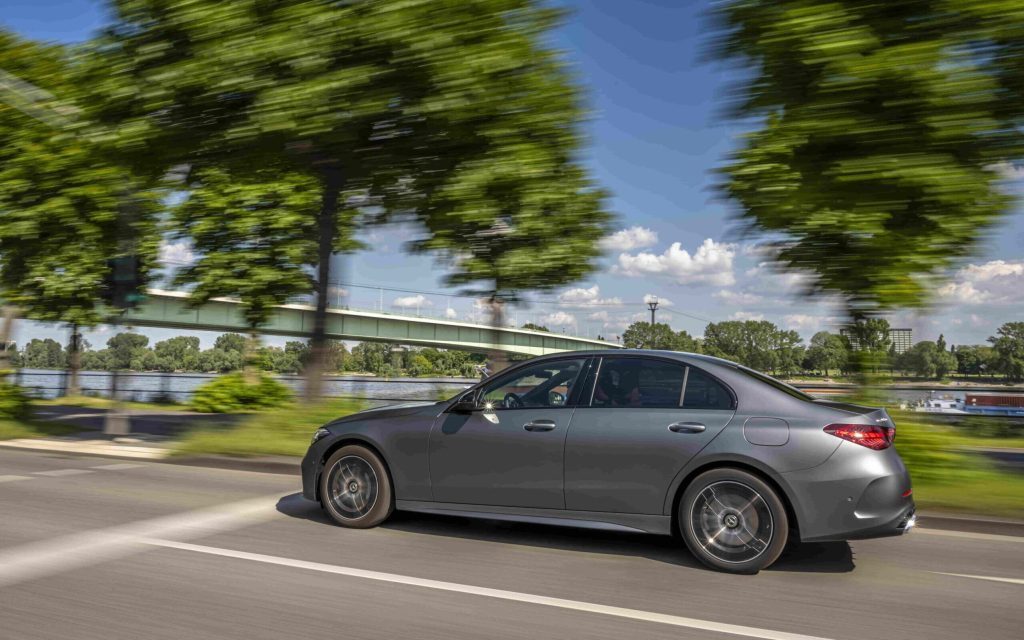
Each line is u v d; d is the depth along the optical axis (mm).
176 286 20297
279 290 19000
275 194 18703
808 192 8195
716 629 4078
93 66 10883
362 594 4594
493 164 11102
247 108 10117
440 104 10008
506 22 10234
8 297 16828
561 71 11078
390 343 60281
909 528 5109
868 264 8281
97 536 6012
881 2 7750
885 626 4156
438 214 11586
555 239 12656
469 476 5938
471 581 4891
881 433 5094
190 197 19078
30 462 10547
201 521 6602
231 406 22281
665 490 5359
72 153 13758
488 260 12555
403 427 6215
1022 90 7434
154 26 10336
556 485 5656
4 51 15516
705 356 5750
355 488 6379
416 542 5906
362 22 9562
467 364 75125
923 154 7719
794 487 5031
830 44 7660
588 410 5711
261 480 8891
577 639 3914
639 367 5750
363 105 9922
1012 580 5043
